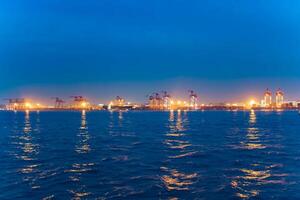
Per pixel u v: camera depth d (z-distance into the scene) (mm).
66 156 48719
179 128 116438
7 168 39000
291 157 46688
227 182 31391
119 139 76250
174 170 37406
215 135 86062
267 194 27375
